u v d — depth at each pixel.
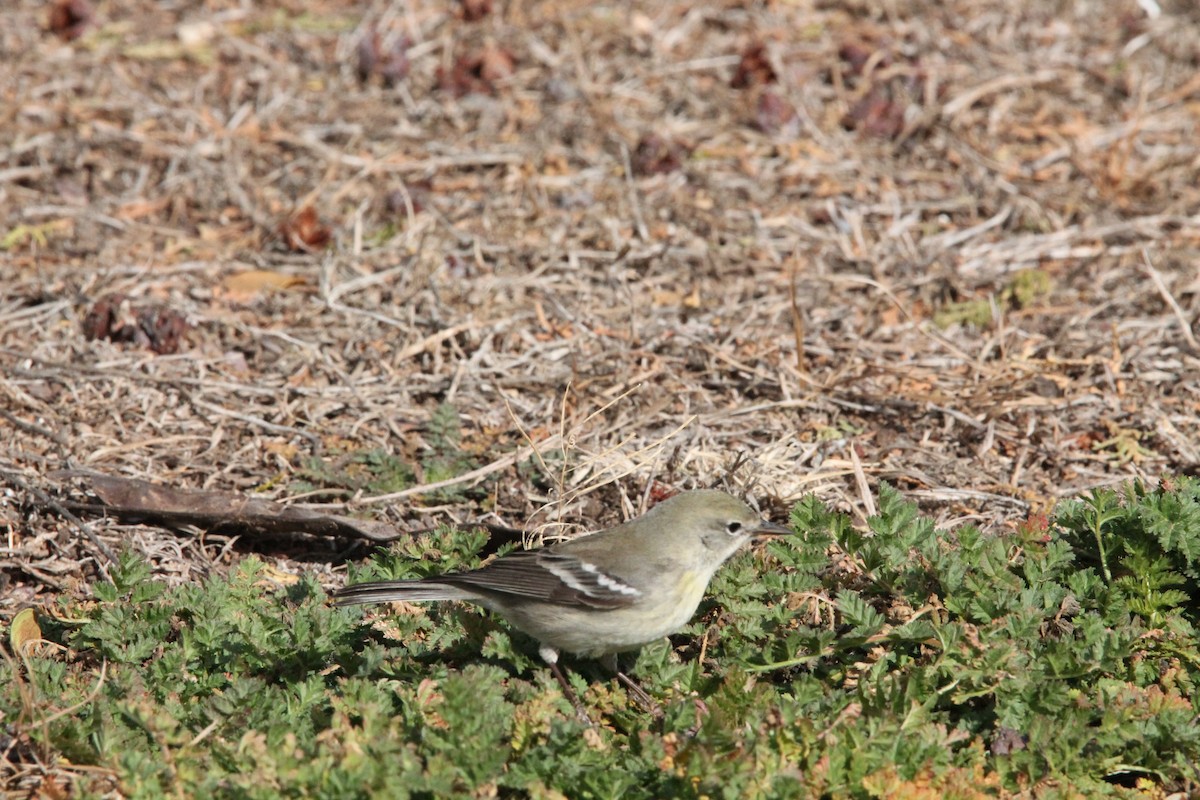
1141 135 16.81
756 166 16.08
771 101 16.67
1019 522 9.84
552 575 8.47
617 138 16.44
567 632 8.54
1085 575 8.93
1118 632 8.35
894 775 7.15
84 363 12.47
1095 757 7.63
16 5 19.14
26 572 10.12
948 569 8.62
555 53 17.98
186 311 13.29
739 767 7.07
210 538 10.66
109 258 14.27
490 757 7.23
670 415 12.02
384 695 7.94
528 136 16.58
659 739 7.53
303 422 11.95
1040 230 15.09
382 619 8.99
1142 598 8.88
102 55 17.86
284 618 8.91
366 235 14.90
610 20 18.58
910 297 13.91
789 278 14.14
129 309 12.94
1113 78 17.84
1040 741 7.60
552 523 10.45
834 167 16.09
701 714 7.85
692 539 8.67
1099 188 15.68
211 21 18.77
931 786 7.24
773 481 10.98
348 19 18.83
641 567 8.48
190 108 16.88
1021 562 9.24
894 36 18.28
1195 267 14.20
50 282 13.68
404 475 11.16
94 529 10.52
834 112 17.03
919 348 13.09
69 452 11.26
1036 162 16.31
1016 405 12.05
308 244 14.66
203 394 12.20
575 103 17.11
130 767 7.21
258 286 13.82
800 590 8.86
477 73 17.58
